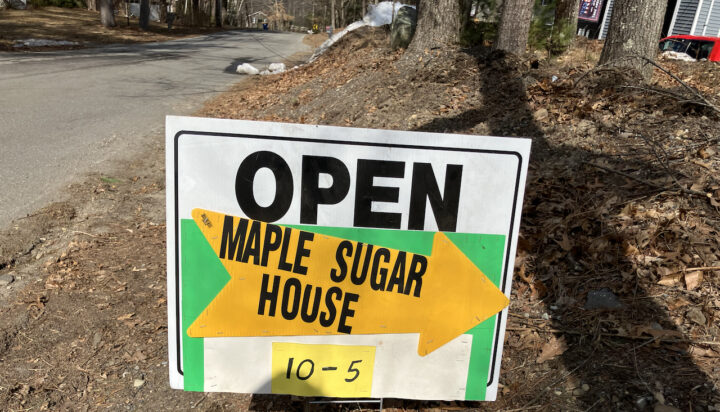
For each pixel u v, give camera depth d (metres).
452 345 1.81
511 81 6.93
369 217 1.70
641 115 4.94
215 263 1.72
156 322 2.96
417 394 1.84
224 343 1.78
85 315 3.00
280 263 1.73
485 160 1.67
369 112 7.50
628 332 2.56
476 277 1.75
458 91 7.20
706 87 6.59
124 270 3.54
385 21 15.77
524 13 8.31
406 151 1.66
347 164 1.67
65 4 43.25
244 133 1.64
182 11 48.12
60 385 2.47
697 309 2.63
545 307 2.88
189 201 1.68
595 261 3.11
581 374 2.36
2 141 6.83
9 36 22.55
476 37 9.24
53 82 12.12
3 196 4.86
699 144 4.12
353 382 1.82
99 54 19.14
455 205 1.70
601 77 5.93
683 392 2.17
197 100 11.13
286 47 28.17
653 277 2.89
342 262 1.73
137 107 9.88
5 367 2.56
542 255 3.27
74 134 7.46
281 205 1.69
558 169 4.30
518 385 2.37
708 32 22.45
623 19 6.13
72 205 4.76
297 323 1.77
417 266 1.74
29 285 3.31
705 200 3.43
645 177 3.84
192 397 2.41
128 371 2.57
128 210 4.71
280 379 1.81
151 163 6.28
